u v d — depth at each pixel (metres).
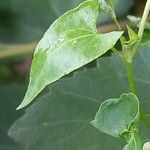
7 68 0.56
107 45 0.28
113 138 0.41
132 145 0.29
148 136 0.38
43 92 0.46
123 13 0.50
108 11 0.30
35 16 0.56
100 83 0.42
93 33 0.28
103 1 0.29
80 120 0.42
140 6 0.50
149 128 0.36
